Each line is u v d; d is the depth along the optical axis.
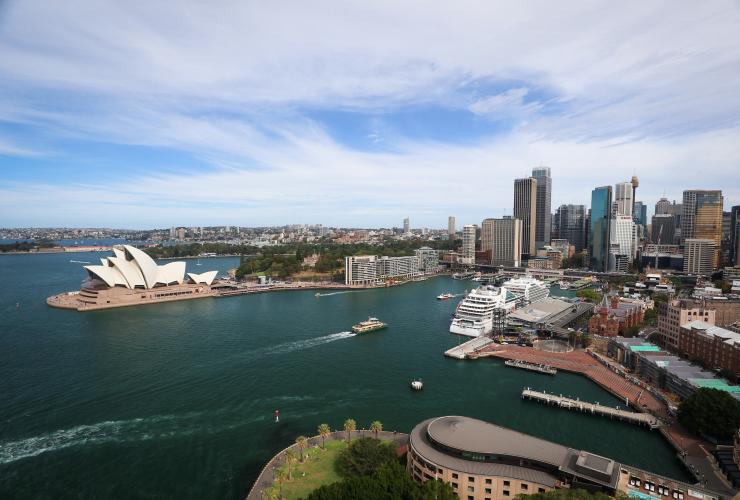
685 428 142.88
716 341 190.00
